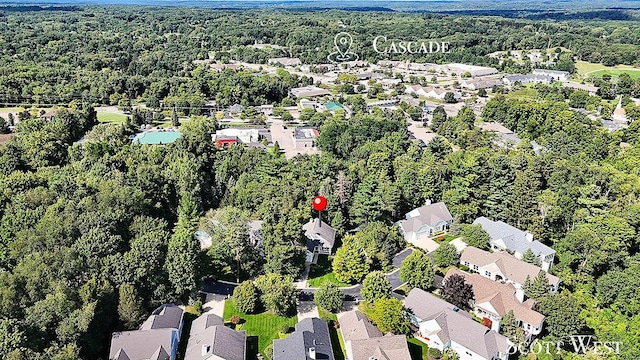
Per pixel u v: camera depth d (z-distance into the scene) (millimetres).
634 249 105062
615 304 86375
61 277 78625
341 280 98750
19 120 198125
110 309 81438
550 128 186625
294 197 119188
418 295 89125
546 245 112750
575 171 127625
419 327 85000
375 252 103188
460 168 128375
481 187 124125
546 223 113812
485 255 103000
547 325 84688
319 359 74125
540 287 89000
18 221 93562
